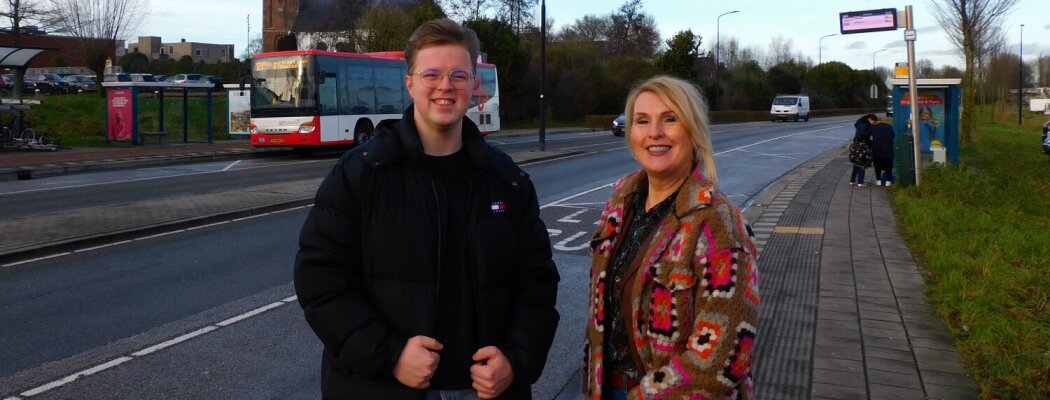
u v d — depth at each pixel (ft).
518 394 8.33
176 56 370.53
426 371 7.63
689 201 7.43
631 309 7.73
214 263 28.17
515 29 166.81
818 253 28.48
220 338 19.49
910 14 47.60
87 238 31.04
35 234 31.60
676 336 7.22
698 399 6.89
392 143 8.04
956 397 14.33
